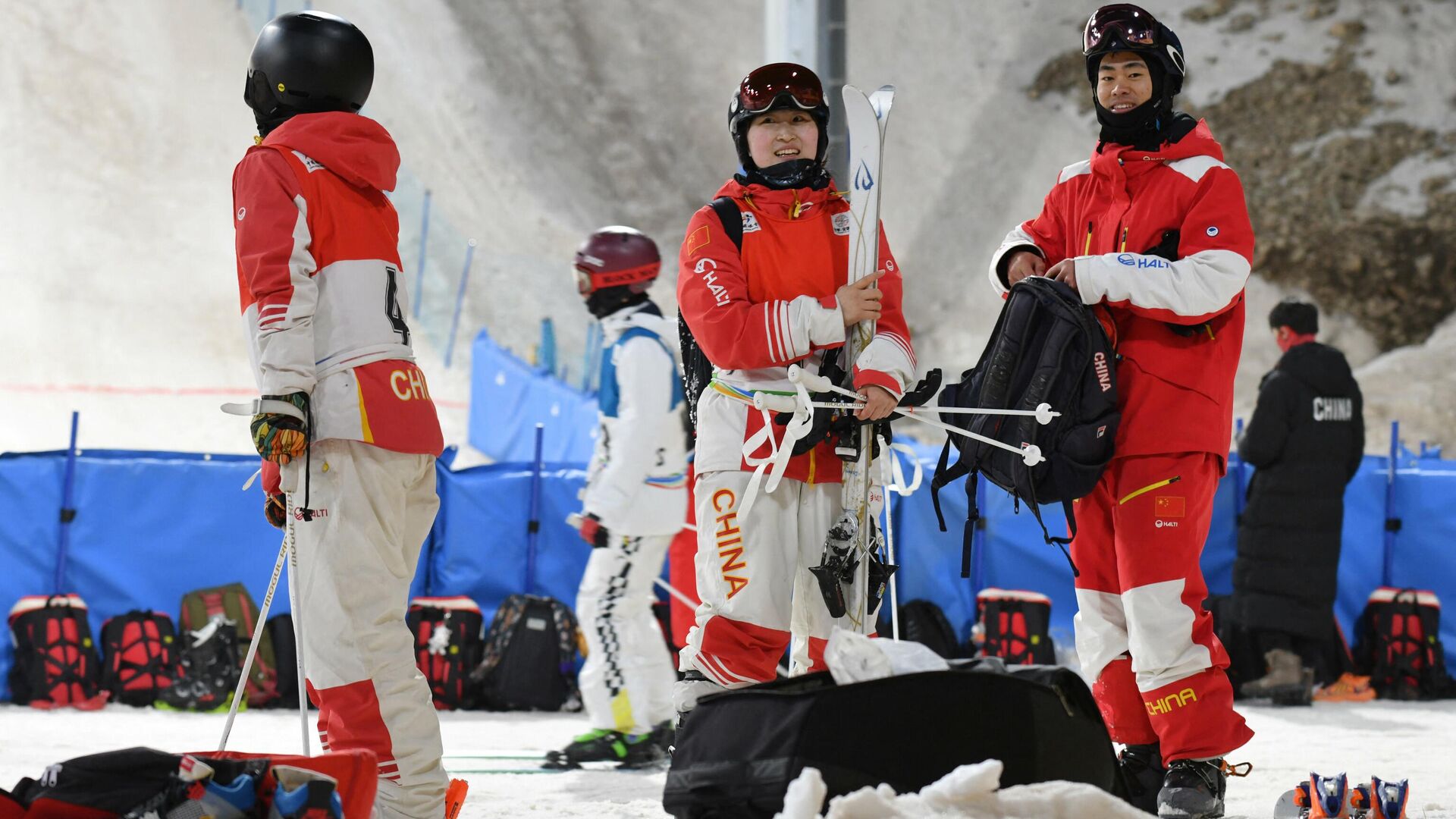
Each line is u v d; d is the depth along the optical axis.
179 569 14.73
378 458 7.21
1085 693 6.65
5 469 14.54
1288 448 15.14
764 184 8.23
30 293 35.44
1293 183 44.69
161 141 41.66
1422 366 38.16
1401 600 15.70
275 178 7.09
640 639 11.27
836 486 8.03
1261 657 15.28
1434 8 49.69
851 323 7.70
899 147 51.03
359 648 7.11
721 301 7.81
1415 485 16.31
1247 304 42.19
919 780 6.05
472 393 29.75
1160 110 8.77
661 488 11.36
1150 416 8.37
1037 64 52.88
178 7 45.59
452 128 46.94
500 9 52.62
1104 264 8.25
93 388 32.66
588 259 11.46
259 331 6.94
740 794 6.11
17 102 41.25
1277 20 50.59
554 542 15.38
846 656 6.50
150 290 36.62
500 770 10.79
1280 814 8.34
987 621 15.19
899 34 54.47
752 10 55.09
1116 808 5.58
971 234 47.59
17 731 12.16
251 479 7.71
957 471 8.48
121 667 14.00
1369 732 13.02
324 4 47.91
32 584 14.48
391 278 7.46
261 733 12.44
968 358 42.75
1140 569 8.34
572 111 50.66
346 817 5.80
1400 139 45.50
